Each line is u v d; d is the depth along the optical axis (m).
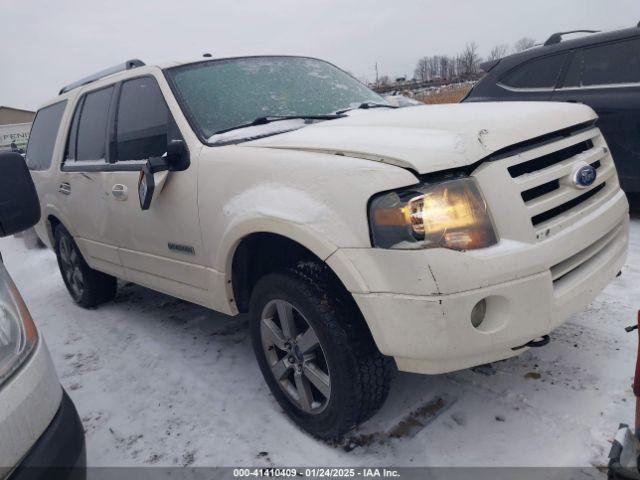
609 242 2.32
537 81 5.13
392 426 2.35
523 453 2.09
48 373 1.66
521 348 1.97
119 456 2.42
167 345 3.48
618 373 2.47
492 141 1.93
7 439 1.41
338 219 1.94
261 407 2.65
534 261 1.86
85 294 4.34
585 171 2.11
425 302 1.78
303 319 2.25
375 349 2.09
